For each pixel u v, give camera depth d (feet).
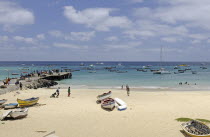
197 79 202.39
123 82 175.01
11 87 118.73
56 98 91.09
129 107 73.82
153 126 52.54
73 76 246.47
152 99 90.74
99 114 64.13
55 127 51.37
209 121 55.72
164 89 130.62
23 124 53.26
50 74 213.25
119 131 49.08
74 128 50.98
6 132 46.32
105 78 216.33
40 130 48.32
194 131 47.06
